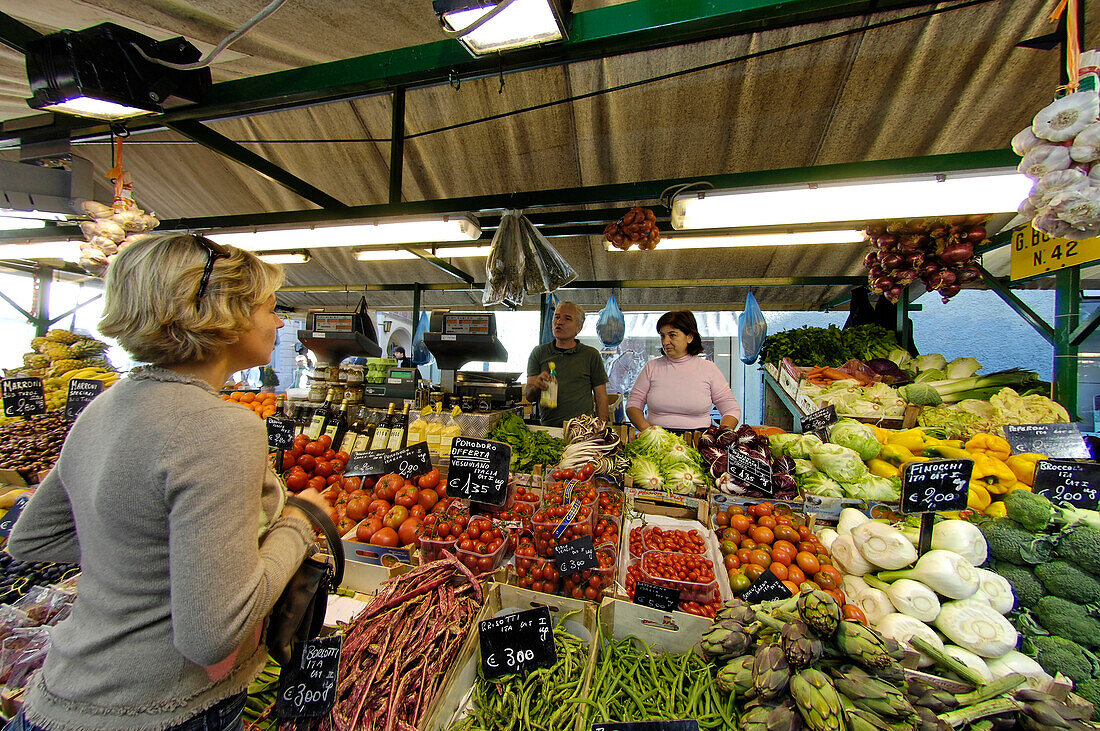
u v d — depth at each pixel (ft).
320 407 11.11
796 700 3.96
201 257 3.00
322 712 3.92
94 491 2.84
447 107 11.68
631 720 4.44
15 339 28.76
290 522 3.49
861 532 6.12
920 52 8.89
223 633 2.58
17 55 7.89
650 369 11.69
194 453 2.71
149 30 7.91
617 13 6.21
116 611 2.85
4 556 6.50
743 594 5.86
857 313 16.05
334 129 12.69
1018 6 7.86
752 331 16.71
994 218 12.03
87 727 2.78
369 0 6.86
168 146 13.64
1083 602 5.41
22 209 9.78
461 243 13.43
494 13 4.67
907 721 3.89
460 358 12.50
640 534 6.84
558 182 13.55
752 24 6.54
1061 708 4.20
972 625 5.14
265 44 8.23
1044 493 6.57
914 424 10.27
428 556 6.38
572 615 5.53
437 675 4.52
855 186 6.46
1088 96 4.42
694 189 7.66
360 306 15.31
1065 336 10.02
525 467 8.55
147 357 3.08
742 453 7.66
